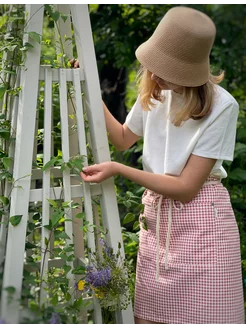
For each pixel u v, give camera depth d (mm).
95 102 1995
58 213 1881
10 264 1841
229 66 4066
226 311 1972
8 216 1984
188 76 1896
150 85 2051
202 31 1850
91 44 1987
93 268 1996
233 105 1999
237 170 3027
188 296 1979
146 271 2076
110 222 2012
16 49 2070
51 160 1899
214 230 1977
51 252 2062
